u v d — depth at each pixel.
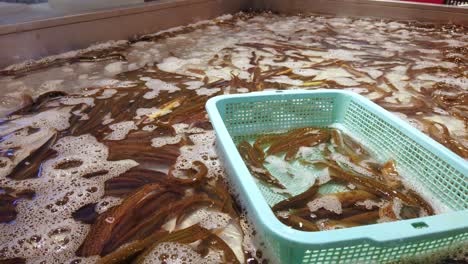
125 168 1.99
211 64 3.90
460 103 2.94
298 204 1.71
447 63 3.98
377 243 1.14
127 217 1.61
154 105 2.82
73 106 2.80
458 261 1.32
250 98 2.27
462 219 1.22
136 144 2.24
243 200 1.55
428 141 1.82
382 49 4.52
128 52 4.21
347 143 2.26
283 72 3.63
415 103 2.93
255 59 4.08
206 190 1.79
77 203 1.71
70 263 1.38
